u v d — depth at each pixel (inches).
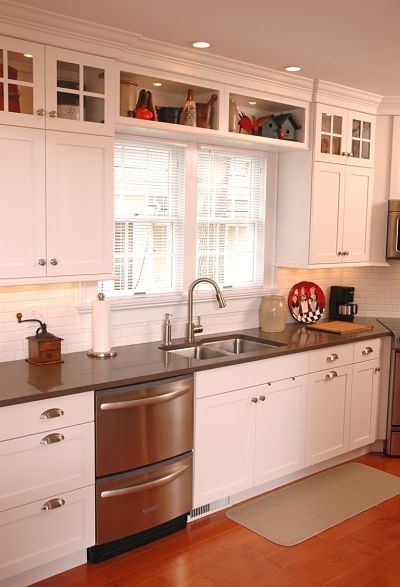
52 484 107.1
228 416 134.3
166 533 127.7
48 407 105.0
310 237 168.6
